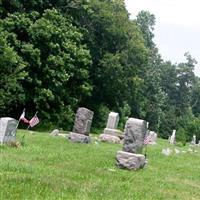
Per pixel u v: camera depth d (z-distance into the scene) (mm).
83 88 55438
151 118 94562
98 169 19297
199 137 100500
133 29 66062
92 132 58469
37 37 48156
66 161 20344
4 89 44969
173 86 123438
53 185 14055
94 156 23594
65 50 51062
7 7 50750
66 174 16516
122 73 63375
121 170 20406
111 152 27016
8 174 14711
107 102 67750
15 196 12039
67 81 53531
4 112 48938
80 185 14906
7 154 19781
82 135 31078
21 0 51375
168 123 103062
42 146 25141
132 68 65188
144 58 66188
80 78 55000
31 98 48781
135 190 15859
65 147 26562
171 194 16469
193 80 125750
